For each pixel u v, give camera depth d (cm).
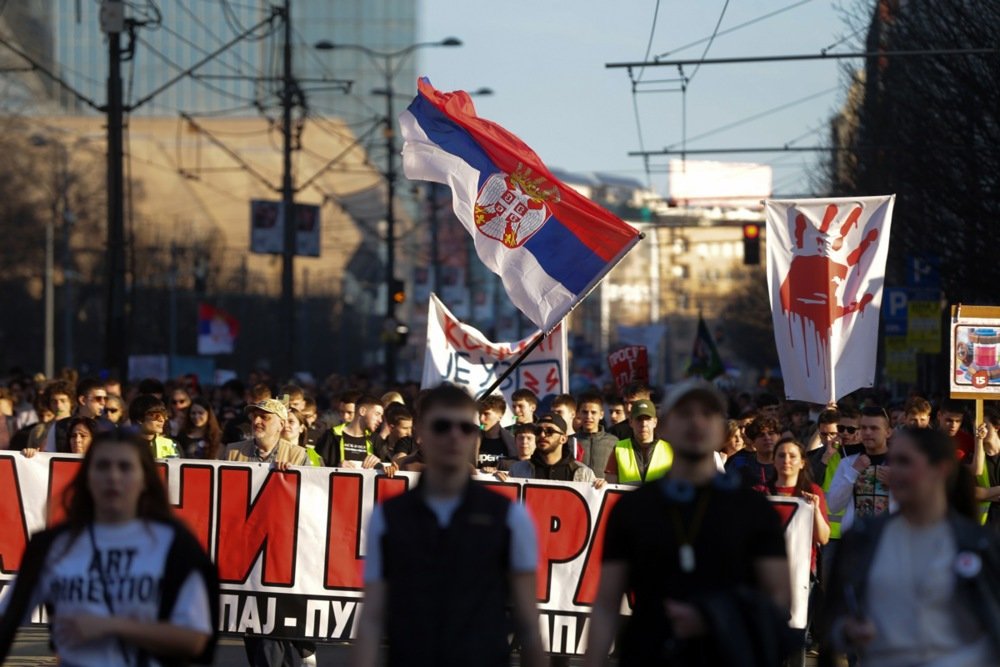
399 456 1752
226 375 5175
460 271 9450
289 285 4719
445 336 2062
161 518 739
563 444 1509
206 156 15488
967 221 3195
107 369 3378
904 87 3438
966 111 3070
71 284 10112
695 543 707
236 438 1944
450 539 719
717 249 18838
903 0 3378
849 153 4294
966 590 740
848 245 1673
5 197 9719
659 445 1514
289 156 4725
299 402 1922
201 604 732
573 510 1388
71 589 727
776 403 2103
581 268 1491
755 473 1494
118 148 3378
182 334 10538
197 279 8756
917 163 3281
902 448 755
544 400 2088
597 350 18512
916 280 3591
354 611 1406
